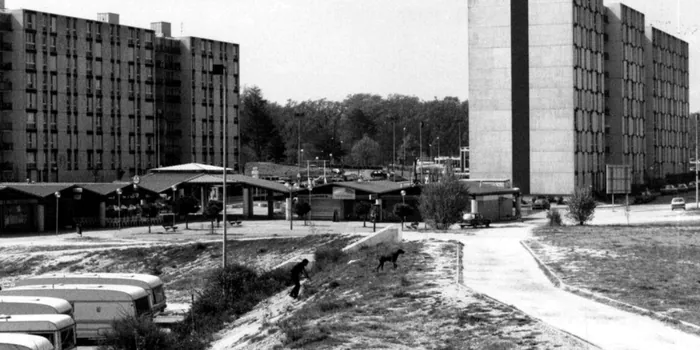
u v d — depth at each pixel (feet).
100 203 421.18
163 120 642.22
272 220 454.40
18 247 326.44
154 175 507.71
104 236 368.07
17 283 184.14
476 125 614.75
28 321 136.05
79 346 165.89
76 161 569.64
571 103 598.34
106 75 592.19
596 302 145.89
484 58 611.88
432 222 343.26
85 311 167.12
